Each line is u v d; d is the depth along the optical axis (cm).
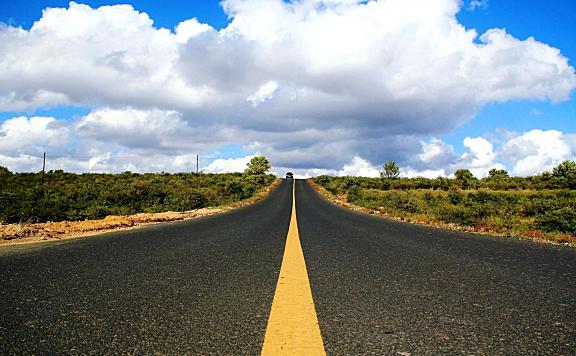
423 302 264
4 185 3353
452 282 335
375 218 1470
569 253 562
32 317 223
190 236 746
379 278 350
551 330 206
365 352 169
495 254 532
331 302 262
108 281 331
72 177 4462
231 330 200
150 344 179
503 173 6381
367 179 7394
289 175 10256
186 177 5772
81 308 243
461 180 5619
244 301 263
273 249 554
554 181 4619
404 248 582
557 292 301
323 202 3338
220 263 431
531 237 848
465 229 1027
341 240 690
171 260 451
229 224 1085
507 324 215
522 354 171
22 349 173
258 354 165
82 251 527
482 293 293
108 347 175
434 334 196
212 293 288
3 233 736
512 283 334
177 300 265
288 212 1797
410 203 2073
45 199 1569
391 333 197
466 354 170
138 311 237
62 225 962
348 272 379
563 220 1080
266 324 210
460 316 230
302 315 224
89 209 1611
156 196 2552
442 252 541
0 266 405
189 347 175
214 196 3181
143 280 336
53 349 173
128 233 818
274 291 294
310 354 162
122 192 2541
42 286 309
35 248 562
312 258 474
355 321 217
